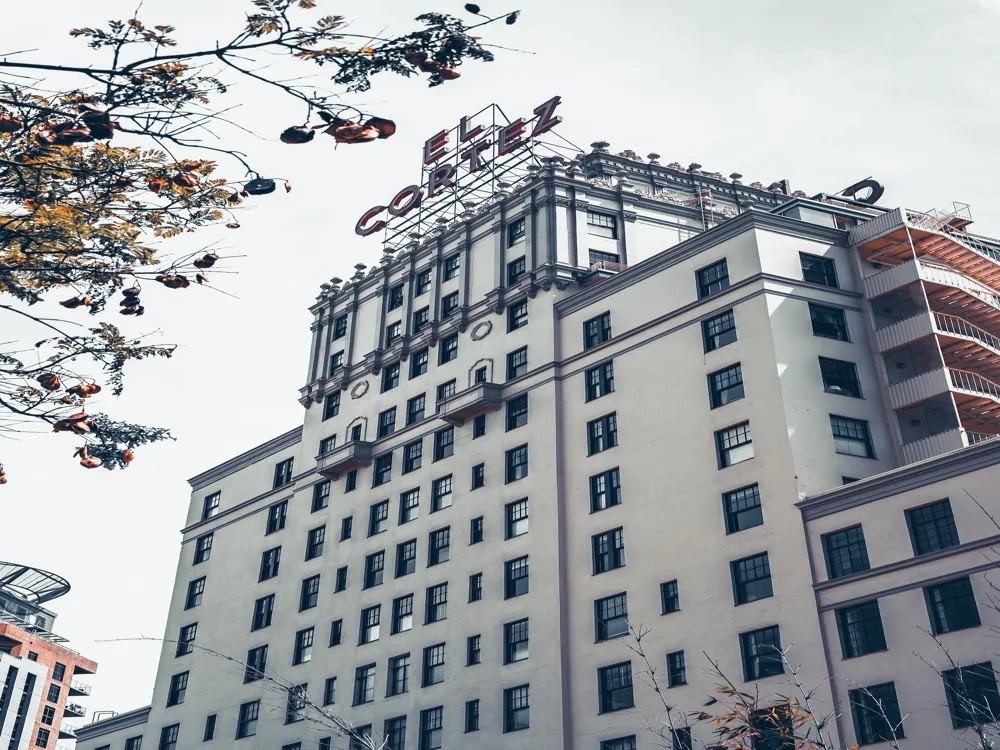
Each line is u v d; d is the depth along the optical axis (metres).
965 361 55.09
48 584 152.88
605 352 59.66
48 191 14.43
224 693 71.19
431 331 70.31
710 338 55.22
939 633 40.16
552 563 55.28
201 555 81.62
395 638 61.38
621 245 68.50
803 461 48.81
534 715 52.22
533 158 72.44
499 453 61.59
